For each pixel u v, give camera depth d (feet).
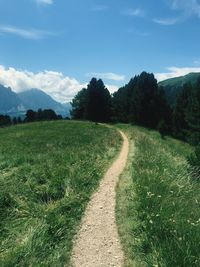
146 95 347.15
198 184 49.21
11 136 175.73
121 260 31.99
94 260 32.12
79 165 63.16
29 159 74.23
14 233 35.58
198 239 30.63
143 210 39.32
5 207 41.60
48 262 30.45
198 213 37.09
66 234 36.22
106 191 51.11
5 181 50.14
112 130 219.41
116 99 401.70
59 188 48.85
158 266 28.30
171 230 33.17
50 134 176.14
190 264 27.91
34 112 522.88
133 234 35.96
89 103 395.14
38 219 37.63
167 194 41.47
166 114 349.00
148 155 72.84
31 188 48.42
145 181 48.08
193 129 263.70
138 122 345.10
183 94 311.88
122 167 69.26
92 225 39.01
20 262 29.99
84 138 144.66
